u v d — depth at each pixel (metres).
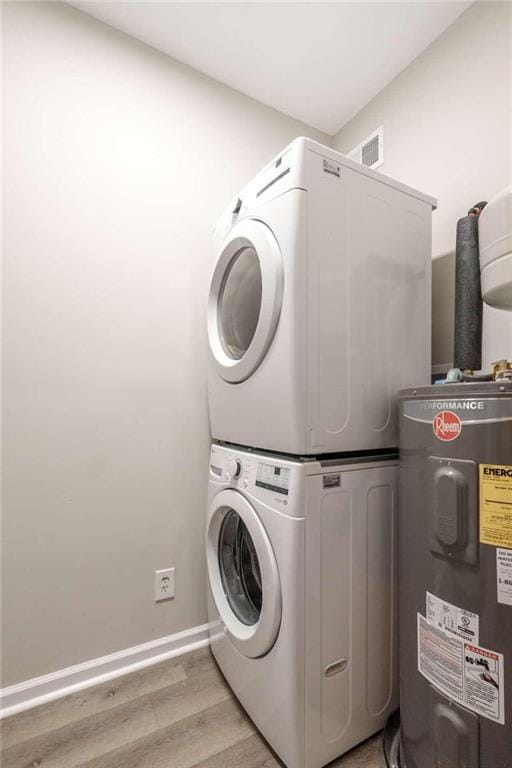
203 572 1.50
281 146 1.82
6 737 1.05
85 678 1.25
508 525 0.70
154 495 1.41
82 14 1.32
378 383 1.06
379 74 1.62
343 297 0.98
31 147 1.22
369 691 1.00
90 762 0.98
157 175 1.46
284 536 0.89
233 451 1.17
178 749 1.01
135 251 1.41
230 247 1.18
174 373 1.47
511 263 0.83
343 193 0.98
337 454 1.00
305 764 0.87
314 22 1.38
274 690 0.91
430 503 0.83
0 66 1.18
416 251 1.17
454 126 1.37
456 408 0.78
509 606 0.70
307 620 0.88
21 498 1.18
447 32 1.40
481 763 0.72
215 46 1.48
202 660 1.38
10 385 1.17
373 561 1.02
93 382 1.31
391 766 0.92
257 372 1.02
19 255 1.19
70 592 1.25
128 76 1.41
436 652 0.81
